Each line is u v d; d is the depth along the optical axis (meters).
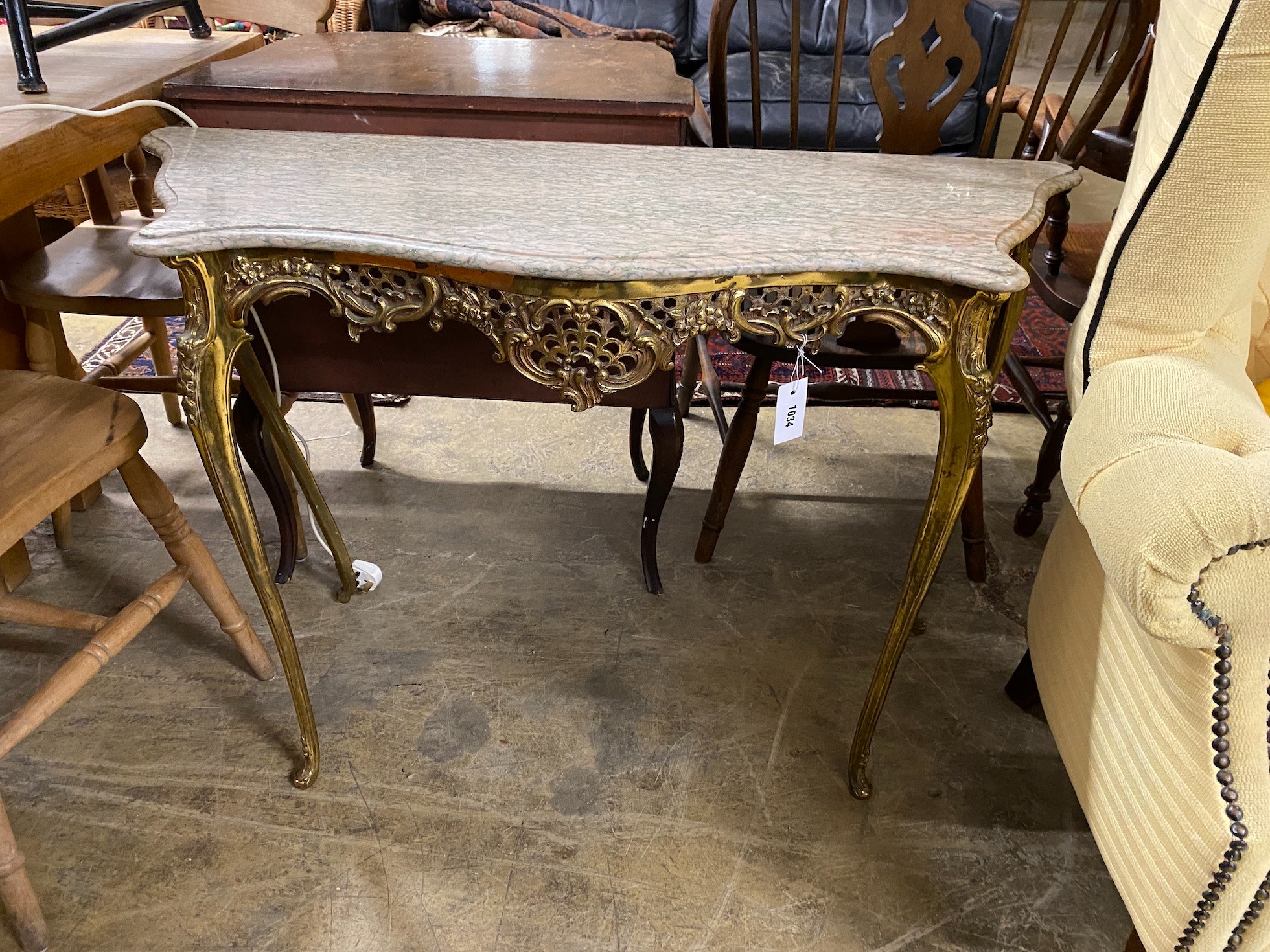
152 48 1.39
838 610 1.44
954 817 1.11
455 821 1.09
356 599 1.43
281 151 0.97
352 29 2.87
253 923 0.98
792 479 1.76
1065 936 0.99
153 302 1.33
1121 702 0.85
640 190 0.90
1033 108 1.20
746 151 1.03
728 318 0.80
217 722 1.21
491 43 1.51
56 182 0.94
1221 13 0.71
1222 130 0.71
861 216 0.84
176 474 1.71
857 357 1.25
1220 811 0.73
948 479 0.90
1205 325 0.80
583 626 1.39
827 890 1.03
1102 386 0.79
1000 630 1.41
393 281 0.82
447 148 1.00
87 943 0.95
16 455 0.93
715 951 0.96
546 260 0.73
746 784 1.15
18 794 1.10
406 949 0.96
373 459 1.74
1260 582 0.63
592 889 1.02
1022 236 0.83
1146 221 0.76
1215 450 0.67
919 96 1.18
